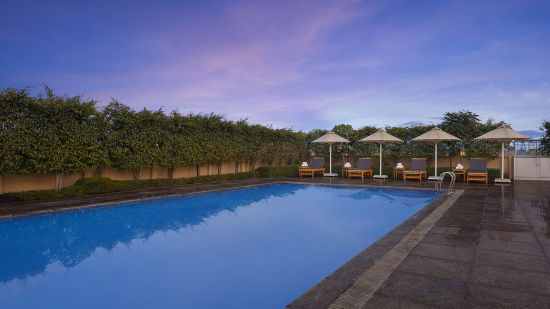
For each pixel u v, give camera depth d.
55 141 8.46
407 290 2.73
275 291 3.46
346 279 2.98
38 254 4.79
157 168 12.64
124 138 10.33
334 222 6.74
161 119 11.44
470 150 14.53
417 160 14.27
